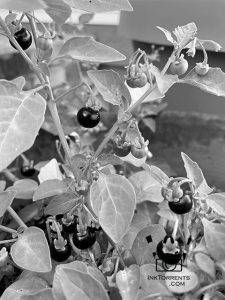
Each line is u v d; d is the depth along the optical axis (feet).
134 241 0.41
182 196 0.35
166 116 0.78
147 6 0.72
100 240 0.48
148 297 0.33
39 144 0.77
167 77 0.36
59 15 0.37
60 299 0.32
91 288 0.31
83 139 0.73
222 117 0.74
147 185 0.50
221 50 0.67
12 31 0.38
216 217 0.39
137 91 0.45
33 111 0.31
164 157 0.79
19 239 0.37
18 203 0.64
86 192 0.41
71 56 0.38
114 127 0.41
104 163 0.41
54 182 0.43
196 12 0.67
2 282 0.52
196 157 0.77
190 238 0.41
